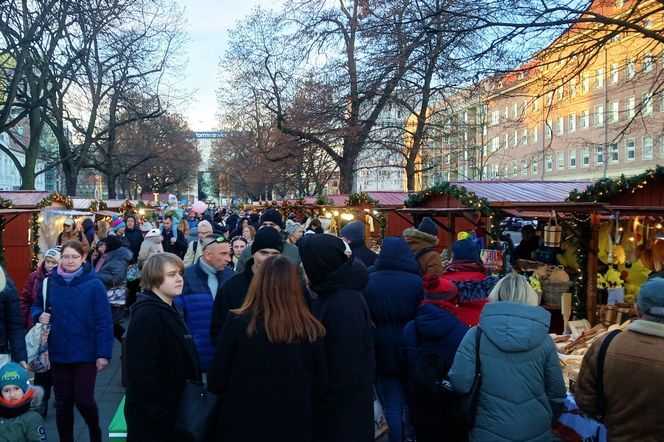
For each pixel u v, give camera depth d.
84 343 4.46
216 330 3.82
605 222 7.64
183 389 3.24
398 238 4.55
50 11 15.57
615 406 2.85
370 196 16.53
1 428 3.53
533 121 15.13
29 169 22.45
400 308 4.24
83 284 4.53
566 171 38.62
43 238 11.80
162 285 3.32
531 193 10.10
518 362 3.14
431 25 9.10
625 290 7.74
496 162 47.16
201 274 4.59
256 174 46.12
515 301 3.29
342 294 3.07
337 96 24.20
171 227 12.21
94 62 26.75
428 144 29.14
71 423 4.53
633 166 33.34
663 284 2.86
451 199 10.83
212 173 79.00
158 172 58.12
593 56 8.61
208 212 30.41
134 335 3.15
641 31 7.74
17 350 4.55
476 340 3.24
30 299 5.86
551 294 7.73
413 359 3.88
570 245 8.27
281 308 2.71
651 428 2.72
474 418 3.22
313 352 2.78
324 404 2.89
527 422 3.09
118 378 6.98
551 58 9.12
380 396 4.40
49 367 4.80
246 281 3.86
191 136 53.97
